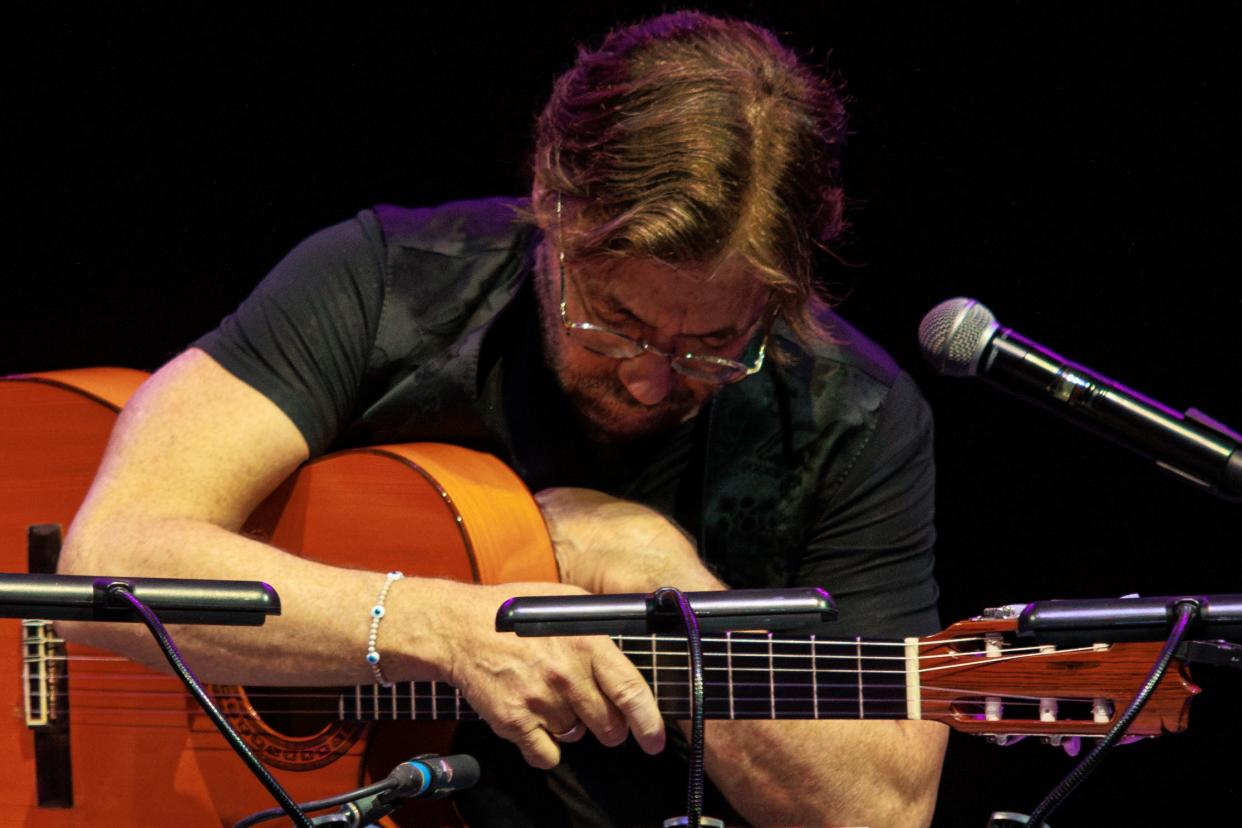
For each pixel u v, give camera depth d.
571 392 8.00
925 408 8.61
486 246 8.45
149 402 7.83
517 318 8.37
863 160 10.91
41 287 11.50
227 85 11.15
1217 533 11.28
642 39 7.16
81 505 8.02
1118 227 10.75
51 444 8.72
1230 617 4.70
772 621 4.86
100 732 8.41
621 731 6.95
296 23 11.03
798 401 8.25
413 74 11.03
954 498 11.68
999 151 10.80
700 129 6.47
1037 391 6.10
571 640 6.88
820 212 6.98
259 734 8.13
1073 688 6.26
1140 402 5.91
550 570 7.96
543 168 7.20
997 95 10.70
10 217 11.40
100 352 11.58
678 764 8.42
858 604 8.24
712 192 6.38
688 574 8.11
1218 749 11.42
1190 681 5.99
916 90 10.77
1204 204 10.59
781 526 8.37
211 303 11.48
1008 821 4.63
